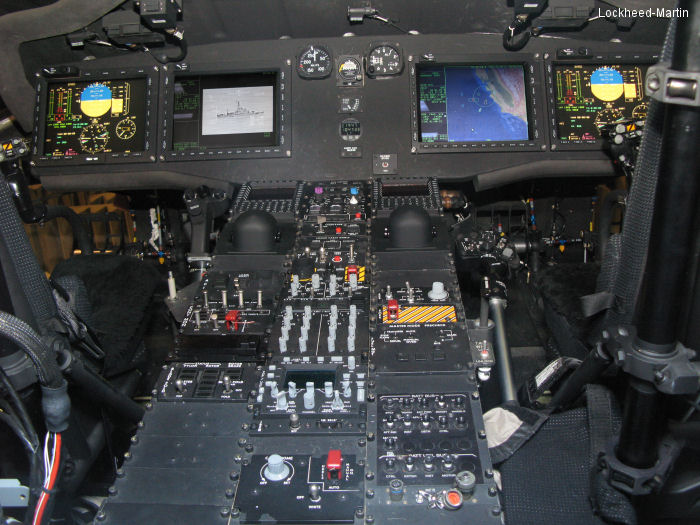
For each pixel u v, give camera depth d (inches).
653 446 76.1
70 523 100.1
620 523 88.0
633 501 86.0
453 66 161.8
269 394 92.5
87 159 159.5
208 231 136.6
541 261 192.9
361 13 155.3
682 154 61.7
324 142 158.1
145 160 159.0
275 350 100.1
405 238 123.6
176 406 91.9
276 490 79.1
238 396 92.4
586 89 161.2
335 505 77.2
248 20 157.8
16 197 128.6
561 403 99.1
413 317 105.6
